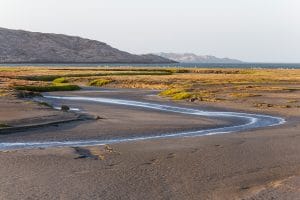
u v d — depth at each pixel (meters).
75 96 66.38
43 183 17.55
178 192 16.69
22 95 57.84
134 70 147.50
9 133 29.70
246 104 52.00
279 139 28.34
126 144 26.09
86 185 17.41
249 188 17.19
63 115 37.28
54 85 79.69
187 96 60.75
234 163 21.41
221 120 38.56
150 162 21.41
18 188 16.83
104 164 20.86
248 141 27.47
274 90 68.25
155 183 17.83
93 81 95.50
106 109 46.38
